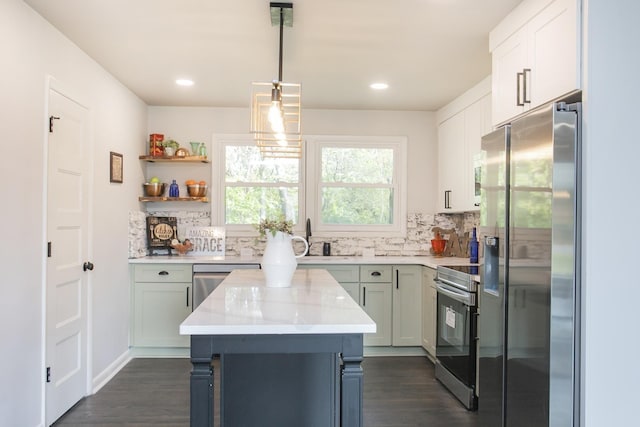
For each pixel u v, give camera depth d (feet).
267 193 16.52
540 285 6.90
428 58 11.13
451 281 11.47
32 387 8.53
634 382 6.43
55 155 9.36
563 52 7.02
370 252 16.46
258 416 7.64
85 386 10.91
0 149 7.52
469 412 10.23
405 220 16.69
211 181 16.20
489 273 8.79
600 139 6.46
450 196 15.21
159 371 12.93
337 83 13.24
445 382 11.79
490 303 8.64
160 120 16.11
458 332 10.99
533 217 7.11
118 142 13.10
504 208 8.01
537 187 6.98
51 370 9.21
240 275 10.41
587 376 6.37
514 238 7.72
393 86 13.50
